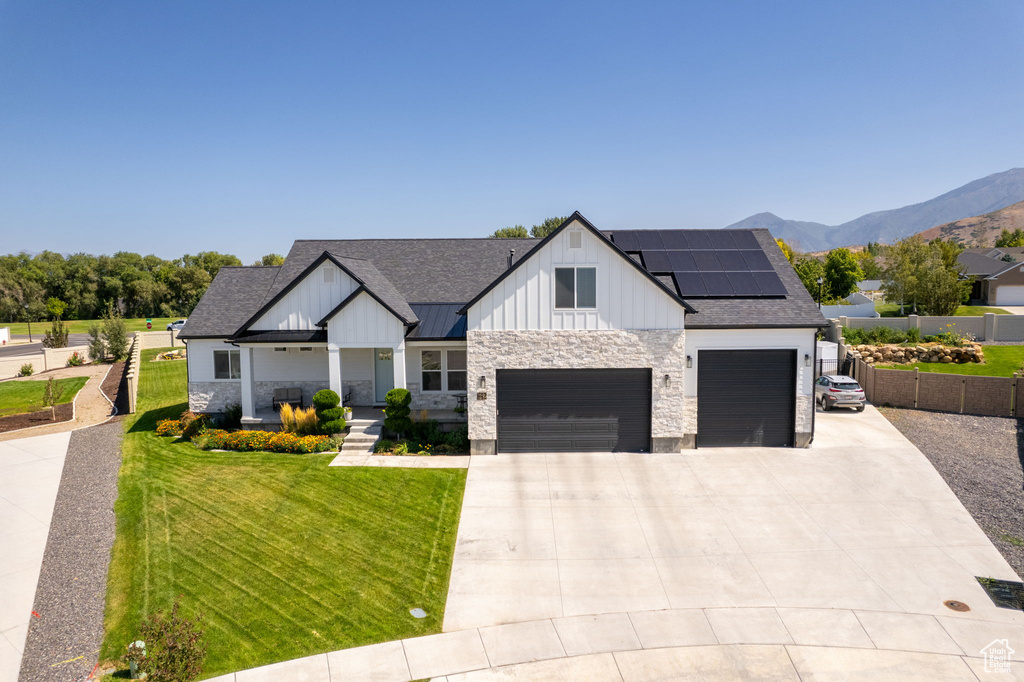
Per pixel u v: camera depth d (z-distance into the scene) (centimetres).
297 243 2541
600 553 1219
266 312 2011
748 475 1644
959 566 1162
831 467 1706
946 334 3384
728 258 2084
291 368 2214
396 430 1888
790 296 1947
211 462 1764
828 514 1397
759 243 2198
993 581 1106
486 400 1812
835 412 2403
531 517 1383
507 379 1820
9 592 1069
